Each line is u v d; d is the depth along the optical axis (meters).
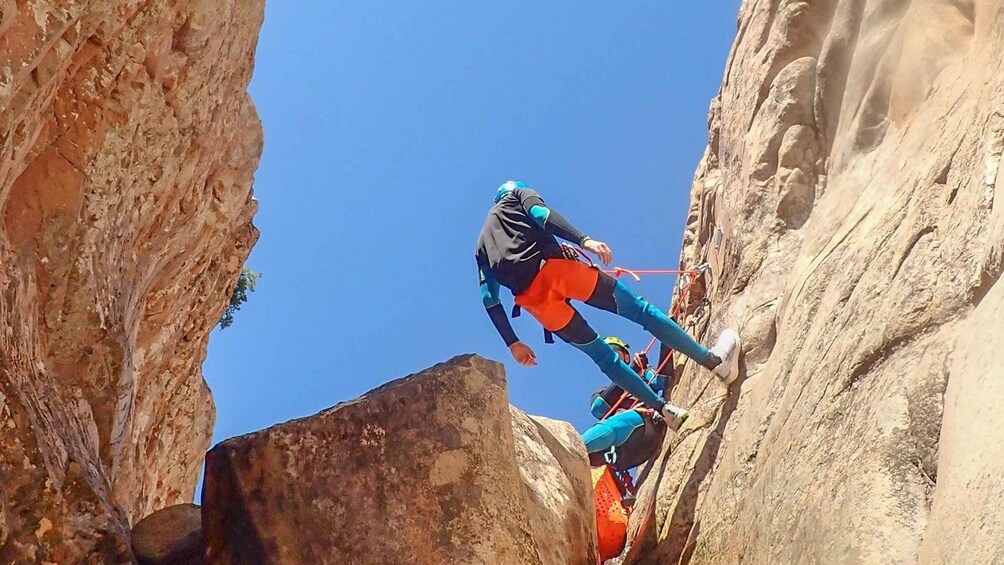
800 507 2.96
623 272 5.07
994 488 2.03
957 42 3.84
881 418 2.74
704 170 7.16
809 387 3.33
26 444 2.96
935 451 2.52
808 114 4.98
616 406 5.36
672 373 5.78
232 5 5.13
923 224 3.15
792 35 5.24
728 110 6.04
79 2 3.41
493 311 4.71
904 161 3.73
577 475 4.28
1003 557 1.89
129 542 3.18
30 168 3.62
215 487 3.14
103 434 3.81
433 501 3.10
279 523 3.02
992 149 2.87
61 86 3.79
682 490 4.26
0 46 3.11
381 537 3.01
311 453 3.13
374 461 3.14
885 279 3.21
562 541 3.65
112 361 3.85
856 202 4.04
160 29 4.39
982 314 2.51
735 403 4.27
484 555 3.04
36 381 3.30
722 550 3.52
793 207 4.81
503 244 4.52
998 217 2.59
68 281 3.70
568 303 4.55
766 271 4.66
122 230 4.27
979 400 2.27
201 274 6.15
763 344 4.33
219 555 3.05
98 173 3.94
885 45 4.40
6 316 3.14
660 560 4.09
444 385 3.34
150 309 5.39
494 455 3.29
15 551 2.81
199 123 5.13
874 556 2.44
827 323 3.47
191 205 5.42
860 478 2.66
